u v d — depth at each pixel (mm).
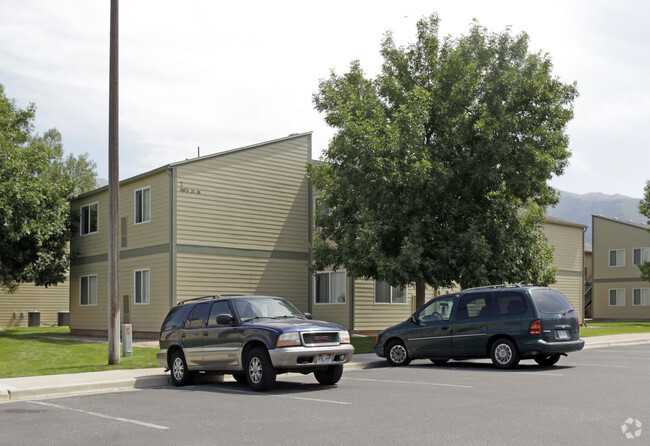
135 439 7664
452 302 16078
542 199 22562
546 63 21578
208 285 25297
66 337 28609
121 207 27734
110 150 16094
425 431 7660
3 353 21234
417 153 20578
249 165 26875
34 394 11844
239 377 13961
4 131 32906
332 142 22500
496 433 7438
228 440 7457
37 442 7605
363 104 21969
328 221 23094
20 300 41125
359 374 14586
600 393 10570
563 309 15312
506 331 14945
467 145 21266
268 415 9109
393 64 23531
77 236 31875
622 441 6906
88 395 11992
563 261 39719
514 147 20688
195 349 12984
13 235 28797
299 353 11523
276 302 13328
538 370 14523
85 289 30969
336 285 27891
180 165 24922
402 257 19781
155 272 25297
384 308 28422
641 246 50844
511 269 21391
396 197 21031
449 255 20422
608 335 27922
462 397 10383
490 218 21828
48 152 34531
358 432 7707
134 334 26391
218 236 25734
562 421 8086
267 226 27219
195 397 11320
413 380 13000
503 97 21219
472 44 22250
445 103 21391
